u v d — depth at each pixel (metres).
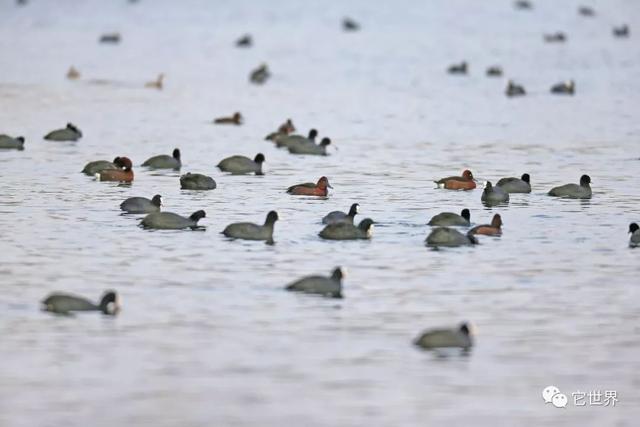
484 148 75.44
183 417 30.81
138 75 115.75
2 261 44.72
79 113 90.31
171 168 66.38
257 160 66.06
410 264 44.88
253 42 146.25
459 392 32.69
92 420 30.56
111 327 37.25
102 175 61.62
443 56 134.50
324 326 37.59
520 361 34.94
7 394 32.03
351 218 51.03
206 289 41.31
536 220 52.91
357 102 99.81
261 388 32.66
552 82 114.31
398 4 189.88
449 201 57.25
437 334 35.91
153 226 50.12
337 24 166.62
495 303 40.22
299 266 44.34
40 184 60.59
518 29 163.12
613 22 172.88
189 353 35.09
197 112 92.75
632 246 48.06
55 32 154.75
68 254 45.81
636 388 33.16
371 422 30.69
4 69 117.88
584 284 42.56
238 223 48.81
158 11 180.62
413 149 75.12
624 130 83.56
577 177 64.69
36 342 35.84
